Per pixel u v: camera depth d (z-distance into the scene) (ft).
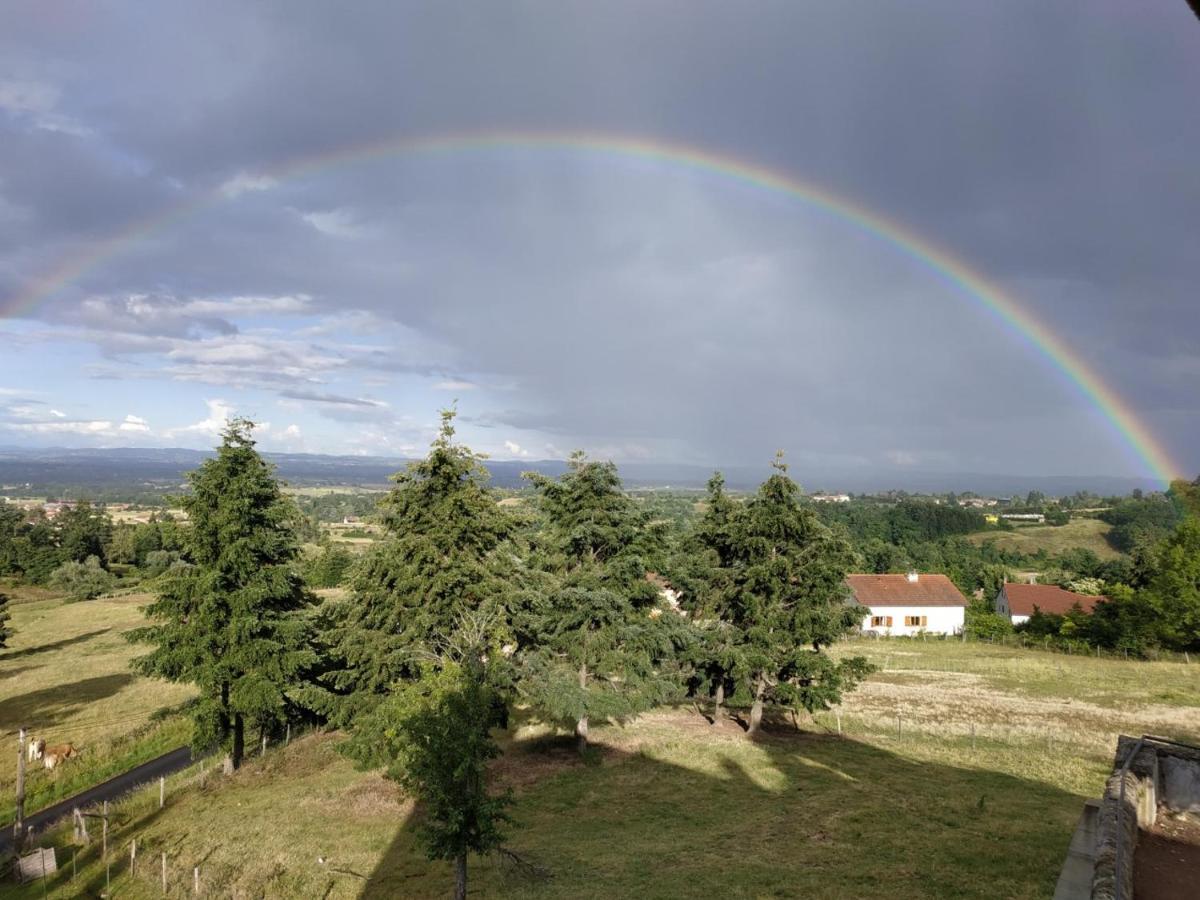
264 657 83.92
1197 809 33.53
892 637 210.79
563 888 52.34
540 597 82.79
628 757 86.63
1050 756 86.63
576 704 78.43
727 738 94.84
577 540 89.86
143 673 84.33
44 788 92.38
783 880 51.08
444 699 49.19
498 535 85.51
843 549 92.89
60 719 123.65
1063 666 152.25
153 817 76.02
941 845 56.18
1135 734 97.60
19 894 61.16
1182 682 134.21
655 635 87.66
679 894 49.70
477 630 70.13
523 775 80.64
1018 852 54.19
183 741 113.50
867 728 101.50
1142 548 236.02
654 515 94.73
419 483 82.07
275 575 86.38
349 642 82.38
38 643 198.49
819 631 89.71
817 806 67.26
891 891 48.19
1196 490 295.48
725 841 59.88
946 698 122.01
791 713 109.19
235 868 60.39
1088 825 31.48
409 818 69.77
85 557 353.31
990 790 72.02
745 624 96.02
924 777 77.00
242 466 87.35
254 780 85.51
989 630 204.64
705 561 103.09
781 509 90.94
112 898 58.49
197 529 84.53
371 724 73.51
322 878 57.62
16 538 345.51
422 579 77.51
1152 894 26.04
